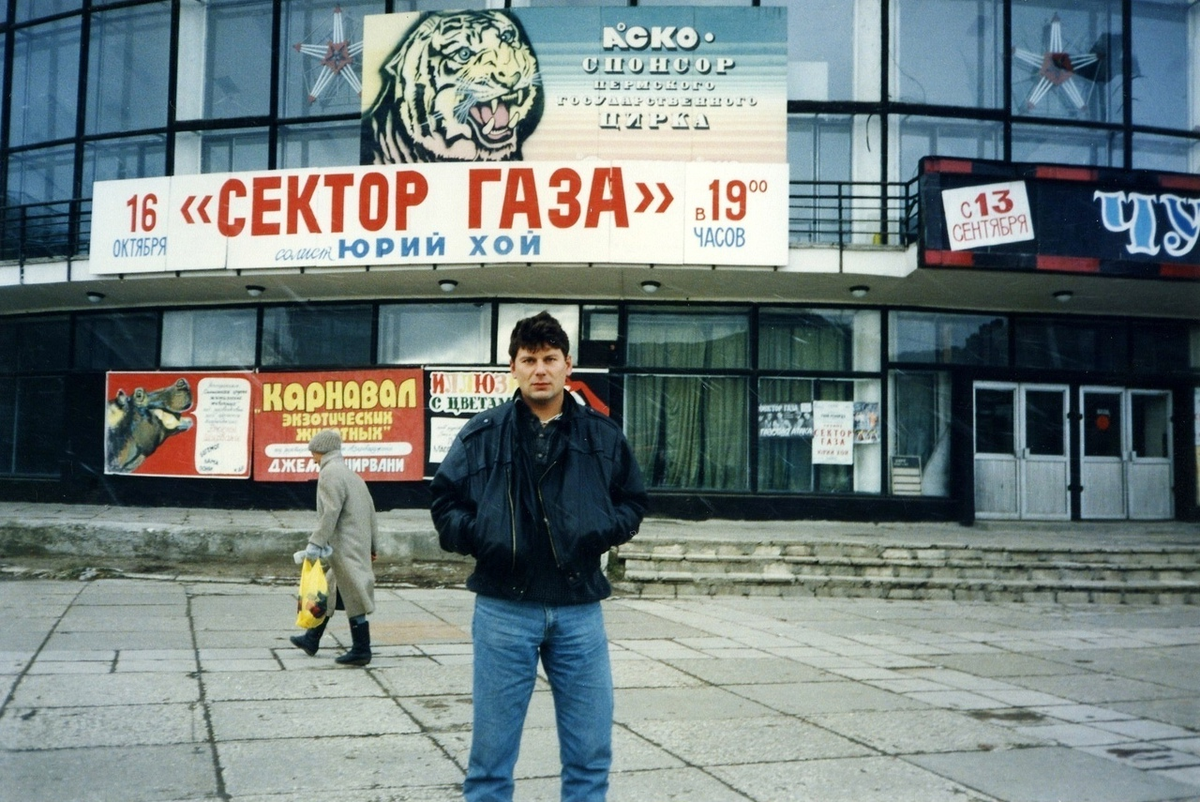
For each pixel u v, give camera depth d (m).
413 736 4.76
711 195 12.93
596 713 3.06
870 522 14.29
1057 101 15.12
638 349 14.71
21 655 6.41
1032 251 12.75
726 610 9.34
